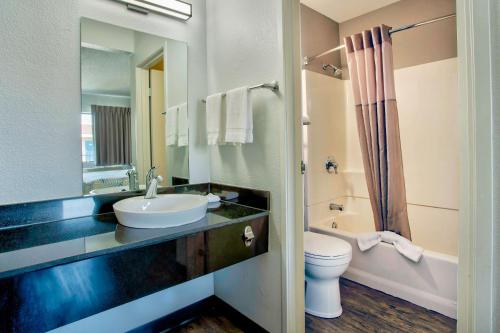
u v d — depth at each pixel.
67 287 0.93
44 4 1.34
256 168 1.62
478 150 0.88
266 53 1.53
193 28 1.88
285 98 1.45
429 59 2.47
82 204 1.46
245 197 1.69
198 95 1.92
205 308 1.95
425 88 2.51
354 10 2.74
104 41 1.54
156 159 1.75
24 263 0.87
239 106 1.55
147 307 1.69
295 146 1.50
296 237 1.52
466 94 0.90
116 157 1.59
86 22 1.47
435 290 1.84
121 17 1.59
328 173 2.77
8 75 1.25
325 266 1.75
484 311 0.89
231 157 1.79
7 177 1.26
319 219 2.66
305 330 1.69
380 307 1.91
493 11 0.86
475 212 0.89
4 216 1.24
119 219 1.29
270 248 1.56
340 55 2.99
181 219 1.25
